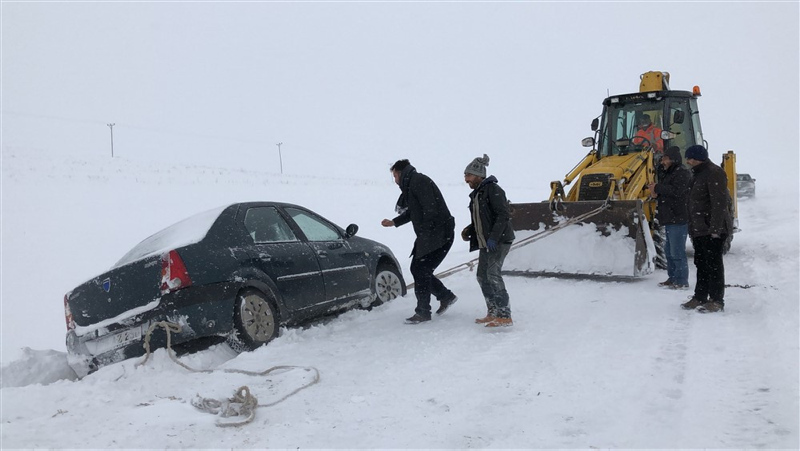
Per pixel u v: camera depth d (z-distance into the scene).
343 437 3.76
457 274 10.16
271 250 6.21
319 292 6.62
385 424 3.94
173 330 5.18
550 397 4.28
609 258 8.60
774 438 3.44
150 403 4.41
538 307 7.11
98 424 3.99
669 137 9.66
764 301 6.64
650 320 6.27
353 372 5.02
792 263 9.08
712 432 3.56
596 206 8.75
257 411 4.20
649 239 8.54
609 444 3.49
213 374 5.01
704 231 6.48
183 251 5.39
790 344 5.02
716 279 6.47
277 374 4.99
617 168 9.34
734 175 10.91
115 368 4.96
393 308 7.43
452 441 3.64
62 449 3.62
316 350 5.71
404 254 14.27
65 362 5.64
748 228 15.43
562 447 3.48
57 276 11.74
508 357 5.23
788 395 4.02
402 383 4.71
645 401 4.11
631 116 10.71
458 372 4.91
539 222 9.30
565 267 8.87
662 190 7.91
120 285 5.39
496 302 6.22
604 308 6.91
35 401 4.34
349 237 7.55
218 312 5.41
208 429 3.91
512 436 3.67
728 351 5.05
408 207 6.78
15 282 11.16
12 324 8.70
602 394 4.28
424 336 6.06
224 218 6.05
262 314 5.84
